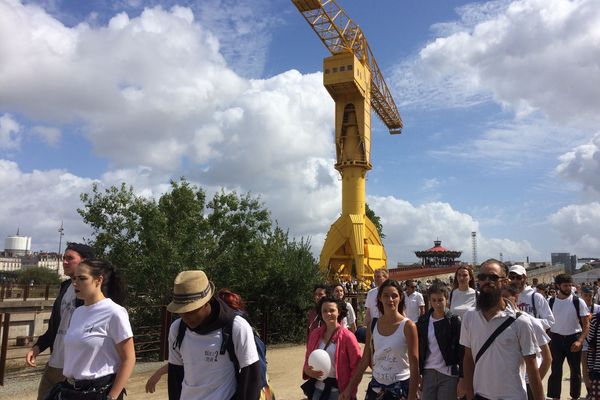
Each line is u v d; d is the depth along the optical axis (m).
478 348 4.64
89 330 4.22
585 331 8.62
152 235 18.20
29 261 171.50
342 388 5.66
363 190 42.56
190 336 3.54
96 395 4.11
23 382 13.09
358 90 41.66
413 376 5.31
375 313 8.33
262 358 3.95
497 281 4.61
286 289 20.25
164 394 10.49
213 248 19.69
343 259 41.19
